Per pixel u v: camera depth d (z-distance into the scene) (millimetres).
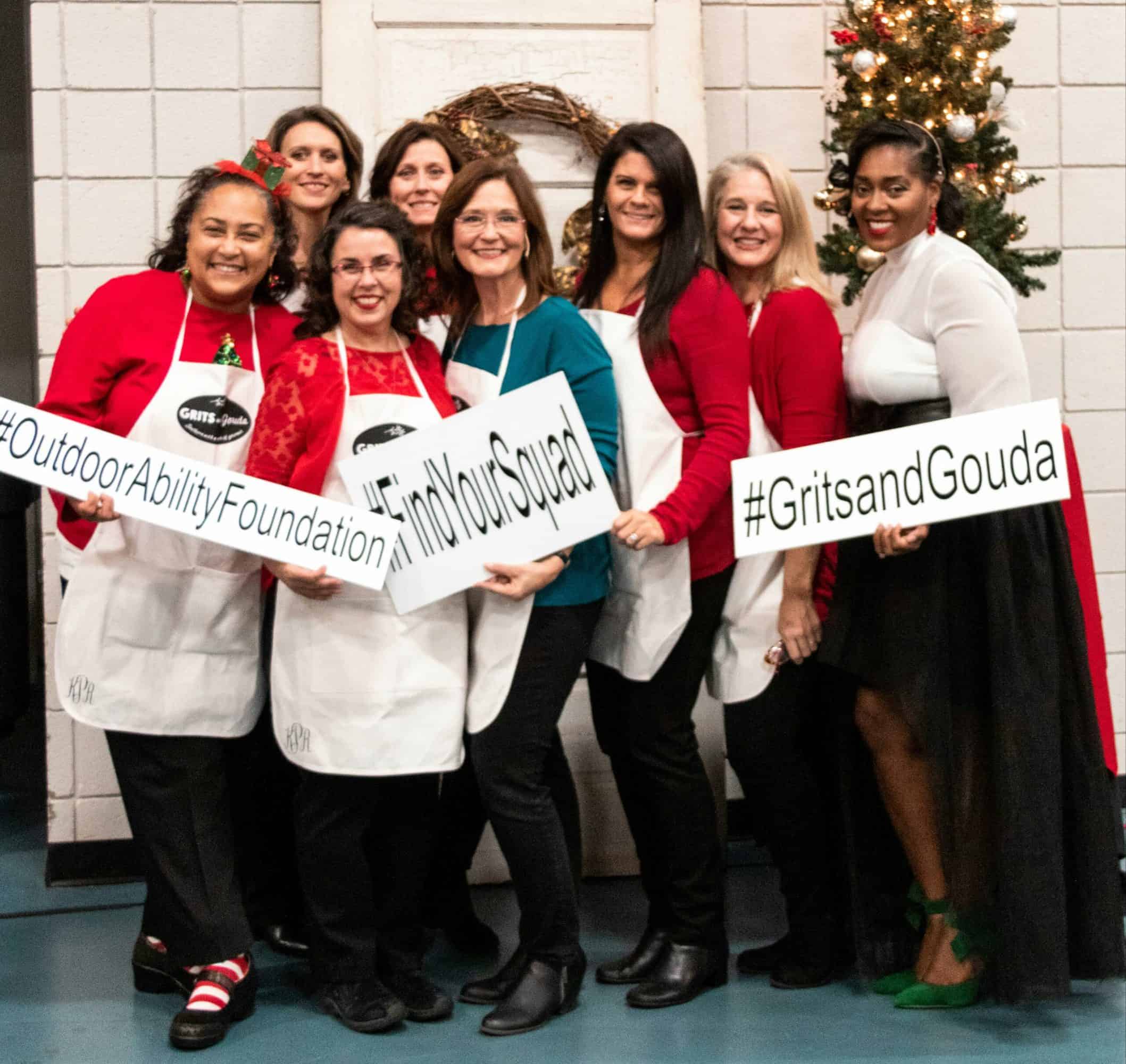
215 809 2543
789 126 3826
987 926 2568
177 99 3598
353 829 2484
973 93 3129
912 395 2557
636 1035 2447
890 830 2760
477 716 2471
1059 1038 2426
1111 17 3916
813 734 2857
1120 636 4020
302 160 3002
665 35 3588
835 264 3320
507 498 2395
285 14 3621
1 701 4230
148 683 2482
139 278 2541
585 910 3275
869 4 3148
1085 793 2545
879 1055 2346
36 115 3553
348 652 2416
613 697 2693
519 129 3598
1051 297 3959
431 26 3527
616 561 2596
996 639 2480
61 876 3578
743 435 2523
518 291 2539
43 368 3576
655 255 2611
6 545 4211
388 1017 2480
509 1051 2379
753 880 3510
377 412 2436
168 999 2705
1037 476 2318
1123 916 2621
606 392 2471
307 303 2520
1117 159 3953
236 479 2371
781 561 2652
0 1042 2471
